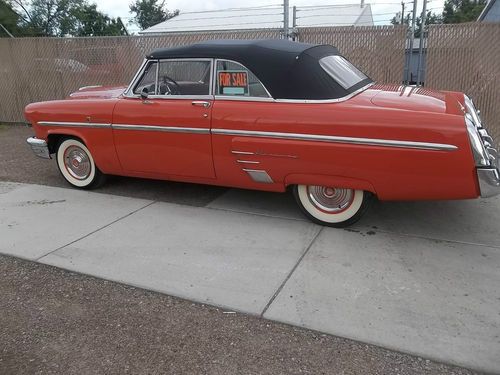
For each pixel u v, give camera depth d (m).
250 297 3.42
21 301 3.51
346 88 4.38
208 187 5.89
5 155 7.96
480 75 6.93
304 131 4.20
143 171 5.34
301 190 4.55
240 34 8.75
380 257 3.93
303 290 3.48
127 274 3.82
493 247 4.06
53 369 2.79
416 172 3.88
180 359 2.83
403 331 2.98
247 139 4.48
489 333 2.93
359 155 4.03
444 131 3.72
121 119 5.20
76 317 3.29
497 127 6.89
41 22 29.78
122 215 5.06
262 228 4.59
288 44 4.68
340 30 7.81
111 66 10.06
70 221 4.95
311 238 4.33
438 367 2.67
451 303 3.26
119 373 2.74
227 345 2.93
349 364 2.72
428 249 4.05
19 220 5.01
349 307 3.25
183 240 4.39
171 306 3.36
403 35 7.46
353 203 4.36
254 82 4.48
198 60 4.73
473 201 5.12
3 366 2.83
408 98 4.24
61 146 5.93
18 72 10.90
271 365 2.74
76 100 5.64
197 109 4.72
